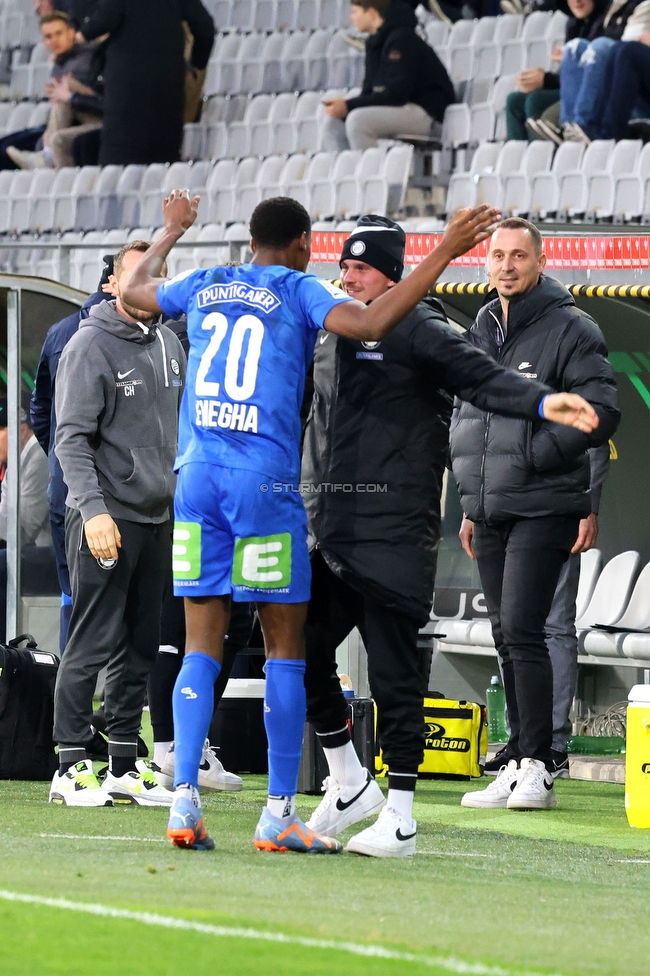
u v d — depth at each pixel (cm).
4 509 2695
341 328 1100
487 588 1733
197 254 4709
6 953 734
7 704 1777
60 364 1516
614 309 2334
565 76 4616
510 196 4581
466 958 756
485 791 1636
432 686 2628
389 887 996
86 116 5697
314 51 5959
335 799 1275
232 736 1897
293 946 767
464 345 1155
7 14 6619
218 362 1136
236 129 5672
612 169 4434
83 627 1512
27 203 5647
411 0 5666
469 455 1677
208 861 1079
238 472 1119
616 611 2544
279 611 1143
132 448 1508
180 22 5444
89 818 1377
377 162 4997
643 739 1473
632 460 2611
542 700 1609
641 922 911
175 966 714
